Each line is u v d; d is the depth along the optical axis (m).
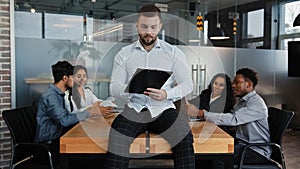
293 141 5.49
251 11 7.70
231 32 8.10
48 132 2.51
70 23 5.79
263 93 6.37
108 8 6.64
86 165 2.34
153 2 7.18
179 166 1.72
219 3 7.66
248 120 2.55
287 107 6.41
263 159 2.50
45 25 5.19
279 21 7.07
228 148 1.86
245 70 2.76
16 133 2.40
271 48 7.24
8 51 3.71
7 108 3.70
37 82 4.38
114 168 1.68
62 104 2.51
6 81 3.70
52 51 4.64
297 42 6.22
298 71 6.22
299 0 6.54
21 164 2.40
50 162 2.26
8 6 3.69
